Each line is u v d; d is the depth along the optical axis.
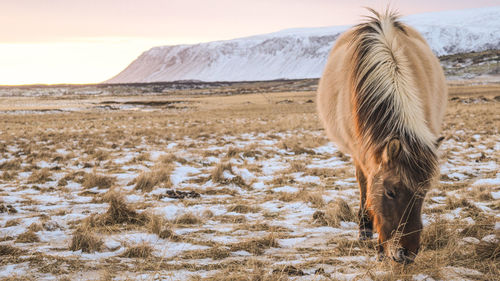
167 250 4.35
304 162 10.73
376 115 3.69
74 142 17.00
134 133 20.20
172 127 24.36
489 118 23.16
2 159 12.11
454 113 28.72
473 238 4.29
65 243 4.64
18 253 4.16
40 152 12.79
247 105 53.69
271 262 3.90
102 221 5.40
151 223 5.04
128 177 9.23
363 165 3.96
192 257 4.11
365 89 3.90
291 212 6.11
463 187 7.37
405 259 3.08
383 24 4.56
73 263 3.83
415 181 3.09
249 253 4.25
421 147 3.22
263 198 7.13
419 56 4.78
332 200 6.68
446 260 3.63
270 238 4.52
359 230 4.62
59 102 77.06
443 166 9.25
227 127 23.28
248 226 5.30
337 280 3.28
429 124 4.06
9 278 3.44
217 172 8.65
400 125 3.38
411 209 3.08
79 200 7.12
